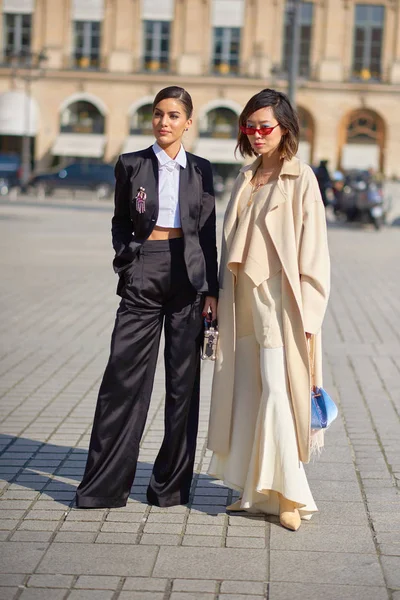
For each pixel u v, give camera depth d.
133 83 59.75
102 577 4.36
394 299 15.09
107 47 59.72
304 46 59.09
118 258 5.23
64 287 15.38
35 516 5.17
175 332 5.24
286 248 4.97
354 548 4.77
